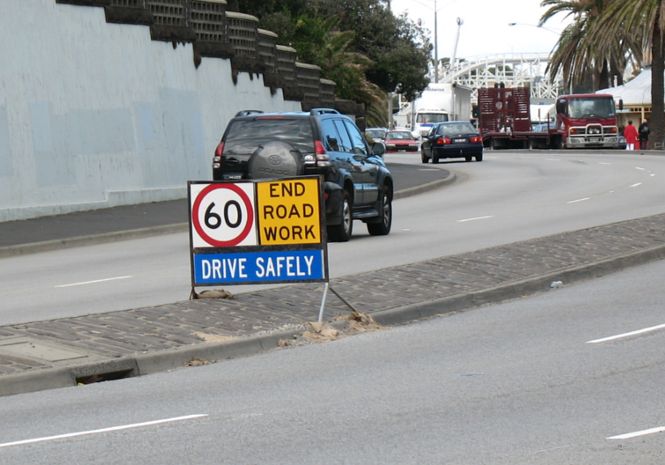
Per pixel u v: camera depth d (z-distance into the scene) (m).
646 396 10.91
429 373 12.38
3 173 32.66
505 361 12.94
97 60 36.91
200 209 16.39
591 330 14.78
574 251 21.58
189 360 13.52
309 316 15.62
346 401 11.08
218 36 44.28
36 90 34.09
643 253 21.69
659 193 37.97
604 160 64.75
